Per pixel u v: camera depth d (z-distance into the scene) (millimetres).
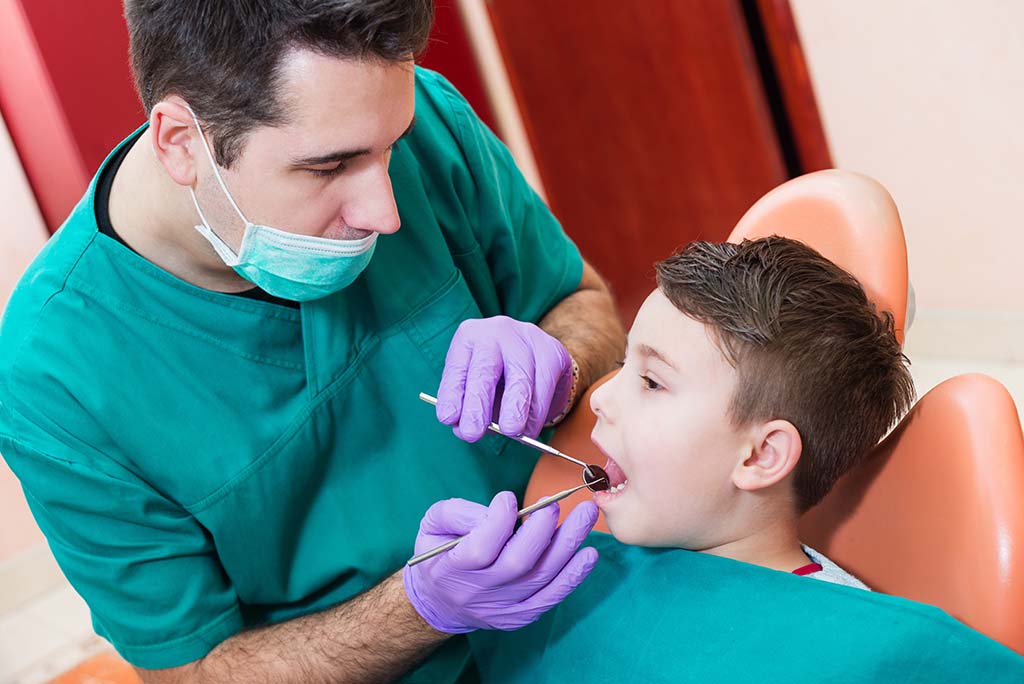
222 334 1122
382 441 1202
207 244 1060
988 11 2277
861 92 2553
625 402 1021
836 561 1043
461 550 960
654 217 2971
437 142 1255
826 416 957
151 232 1080
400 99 918
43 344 1074
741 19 2506
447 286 1235
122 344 1095
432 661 1208
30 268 1137
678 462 986
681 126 2752
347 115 896
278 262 1020
